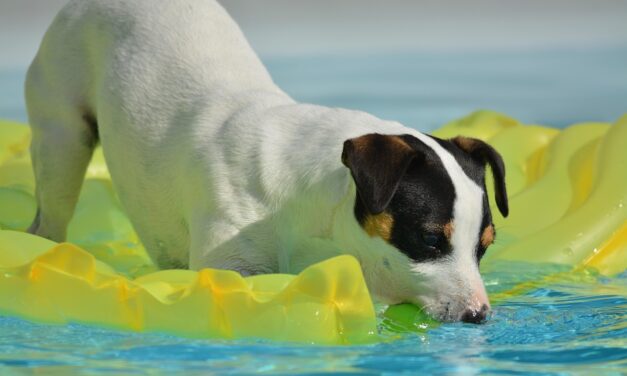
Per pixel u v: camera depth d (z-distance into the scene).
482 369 8.13
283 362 8.12
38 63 11.66
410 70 23.61
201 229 9.70
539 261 11.52
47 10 25.59
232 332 8.62
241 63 10.73
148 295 8.74
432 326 8.74
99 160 14.51
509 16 27.77
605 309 10.05
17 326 8.95
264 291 8.70
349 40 26.25
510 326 9.37
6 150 15.05
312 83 22.12
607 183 12.41
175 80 10.52
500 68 23.80
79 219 13.14
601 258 11.76
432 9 27.69
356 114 9.59
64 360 8.17
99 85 10.96
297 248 9.45
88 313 8.96
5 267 9.21
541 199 12.91
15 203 13.34
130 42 10.84
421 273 8.72
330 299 8.59
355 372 7.96
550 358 8.47
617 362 8.37
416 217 8.60
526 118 19.44
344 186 9.03
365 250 8.94
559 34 26.61
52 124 11.52
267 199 9.48
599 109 19.98
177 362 8.10
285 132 9.64
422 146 8.84
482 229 8.73
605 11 27.72
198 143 9.92
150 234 10.80
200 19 10.94
